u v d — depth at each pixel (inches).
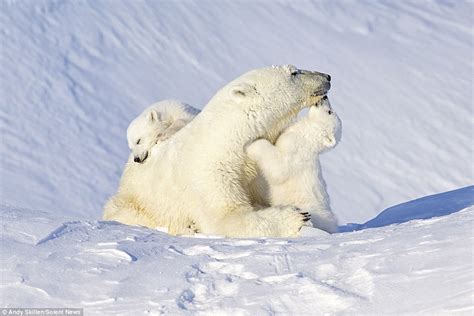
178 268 279.3
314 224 374.6
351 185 1558.8
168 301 249.9
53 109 1549.0
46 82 1598.2
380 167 1619.1
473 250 247.6
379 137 1690.5
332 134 378.3
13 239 323.0
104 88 1637.6
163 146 411.8
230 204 373.7
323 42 1927.9
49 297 259.3
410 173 1610.5
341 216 1471.5
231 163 376.8
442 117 1759.4
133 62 1733.5
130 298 255.4
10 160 1411.2
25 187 1349.7
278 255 282.4
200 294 255.9
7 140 1455.5
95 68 1676.9
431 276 237.8
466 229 269.1
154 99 1654.8
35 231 335.3
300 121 382.9
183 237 347.9
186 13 1920.5
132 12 1855.3
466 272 234.2
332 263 264.7
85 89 1615.4
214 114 382.9
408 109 1769.2
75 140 1496.1
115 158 1478.8
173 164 392.8
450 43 1989.4
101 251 302.7
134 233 350.0
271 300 242.5
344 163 1617.9
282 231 357.7
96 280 272.4
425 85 1840.6
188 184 383.6
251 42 1891.0
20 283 269.7
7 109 1520.7
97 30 1768.0
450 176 1614.2
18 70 1601.9
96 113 1571.1
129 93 1648.6
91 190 1387.8
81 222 364.2
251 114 380.5
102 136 1524.4
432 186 1584.6
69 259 294.7
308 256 277.3
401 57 1915.6
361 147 1660.9
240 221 363.3
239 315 237.5
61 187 1378.0
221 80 1763.0
